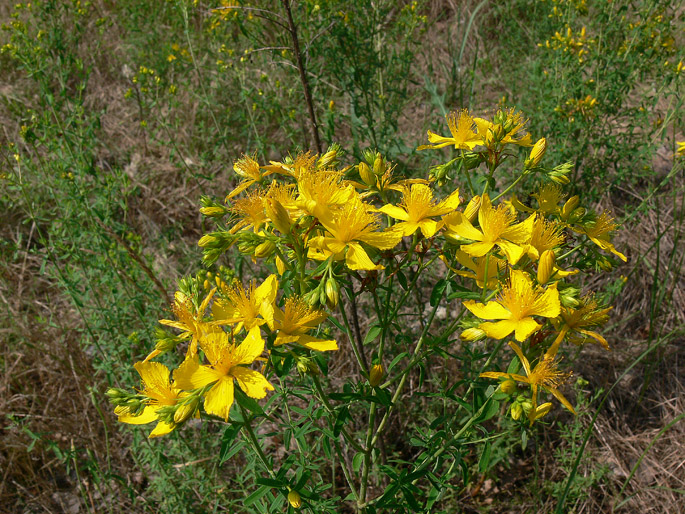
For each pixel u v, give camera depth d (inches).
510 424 10.5
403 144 14.0
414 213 6.6
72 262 13.7
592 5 17.5
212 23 16.2
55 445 10.1
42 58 13.6
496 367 8.9
